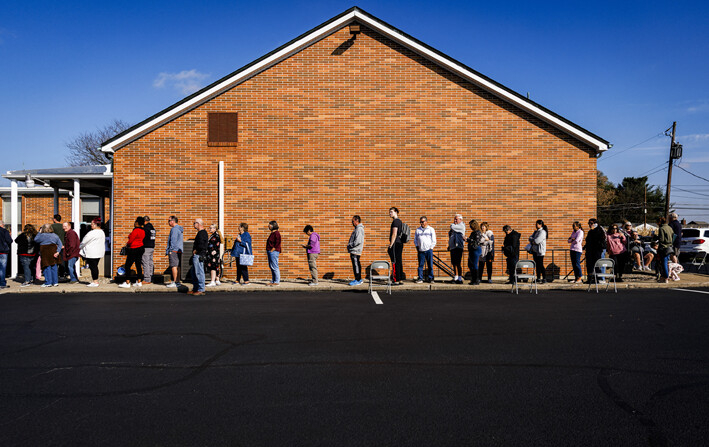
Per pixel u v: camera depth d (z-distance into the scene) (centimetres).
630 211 6419
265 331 743
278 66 1453
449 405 445
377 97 1455
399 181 1450
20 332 741
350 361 584
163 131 1438
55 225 1432
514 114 1466
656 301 1034
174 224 1238
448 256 1450
